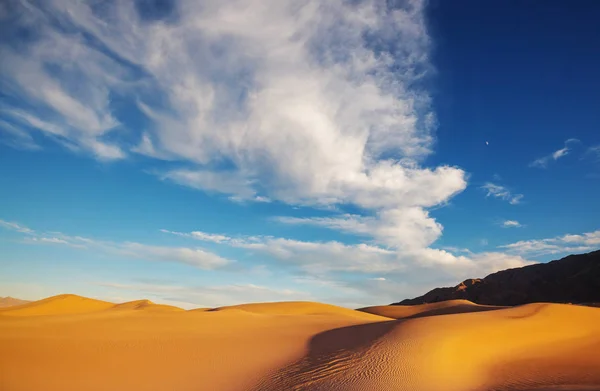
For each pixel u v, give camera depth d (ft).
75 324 123.13
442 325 102.06
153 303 301.43
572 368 79.10
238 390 61.46
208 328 124.98
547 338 105.70
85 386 61.11
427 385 59.88
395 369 67.56
